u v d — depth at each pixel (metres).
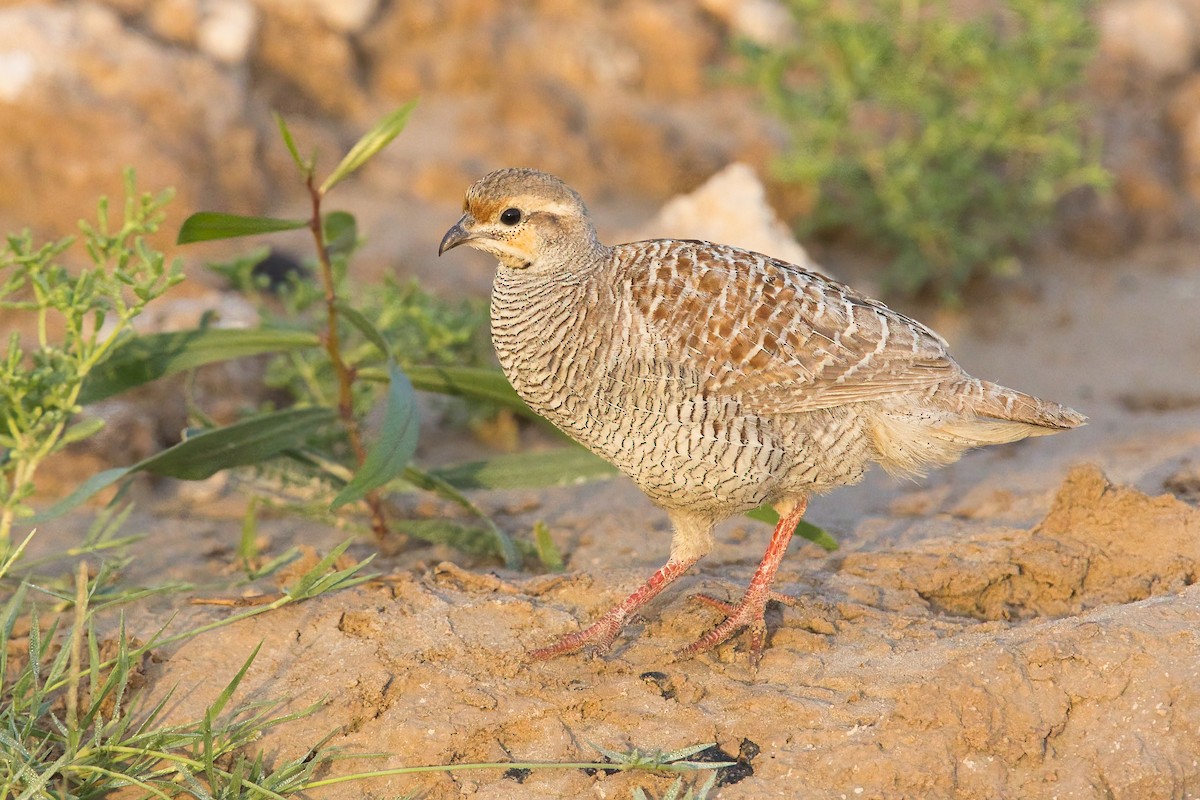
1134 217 19.48
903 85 17.22
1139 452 12.59
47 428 10.47
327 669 8.73
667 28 19.73
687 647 8.87
